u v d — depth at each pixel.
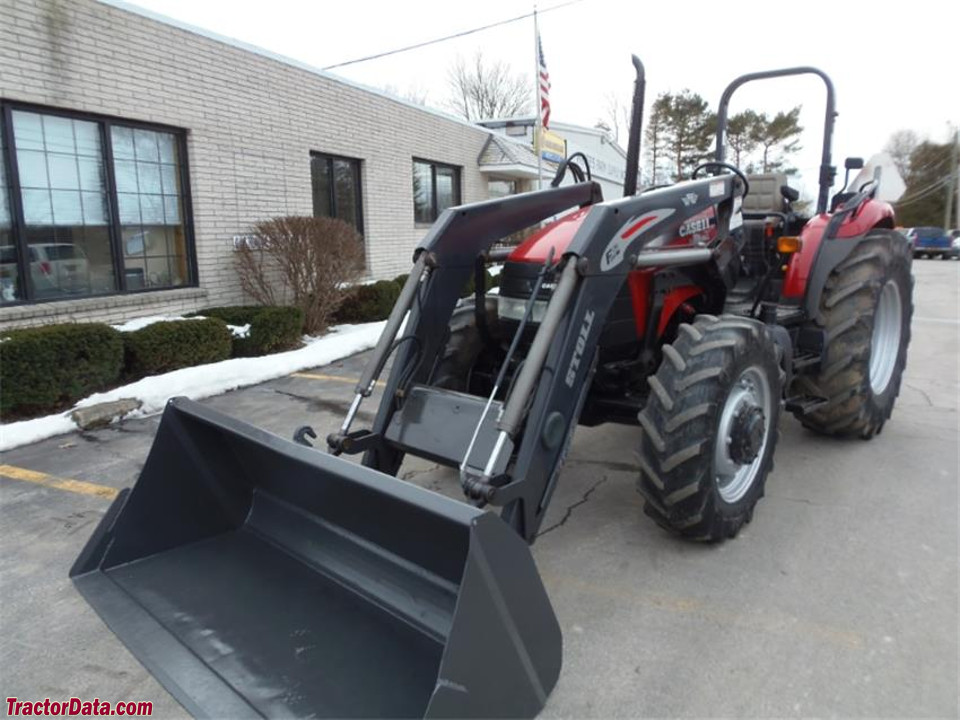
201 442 2.73
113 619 2.26
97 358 5.62
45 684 2.32
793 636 2.46
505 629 1.76
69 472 4.23
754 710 2.10
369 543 2.41
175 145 7.53
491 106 43.50
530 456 2.38
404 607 2.24
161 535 2.63
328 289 8.34
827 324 4.18
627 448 4.54
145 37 6.90
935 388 6.03
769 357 3.05
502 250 3.67
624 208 2.70
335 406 5.65
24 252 6.17
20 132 6.09
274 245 8.03
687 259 3.10
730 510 3.01
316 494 2.51
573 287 2.48
